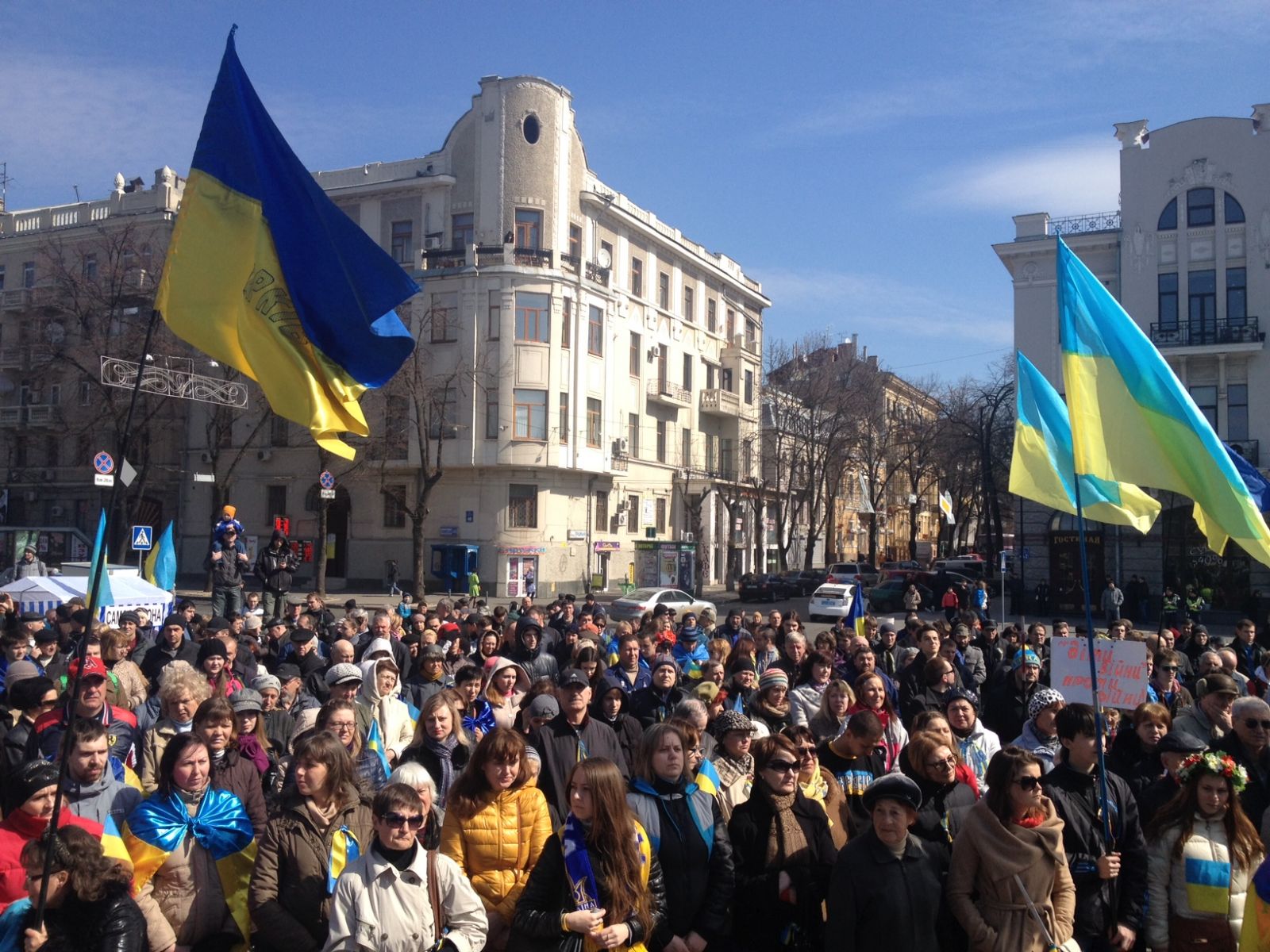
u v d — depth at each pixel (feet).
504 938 16.98
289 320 20.67
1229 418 129.08
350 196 155.94
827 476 190.80
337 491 153.28
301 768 16.48
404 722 25.32
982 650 45.21
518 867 17.16
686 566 153.17
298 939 15.58
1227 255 129.70
